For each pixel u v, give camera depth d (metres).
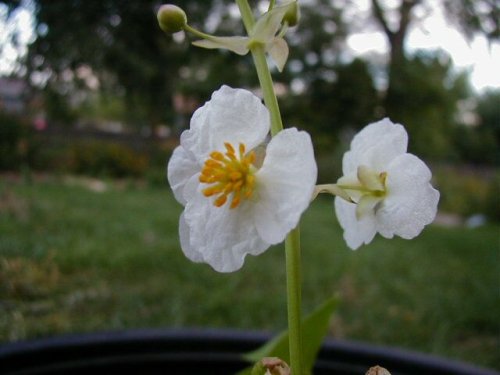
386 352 0.17
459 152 2.50
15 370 0.15
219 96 0.08
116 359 0.16
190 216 0.08
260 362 0.08
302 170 0.07
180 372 0.17
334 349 0.17
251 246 0.08
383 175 0.09
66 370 0.16
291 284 0.08
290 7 0.09
